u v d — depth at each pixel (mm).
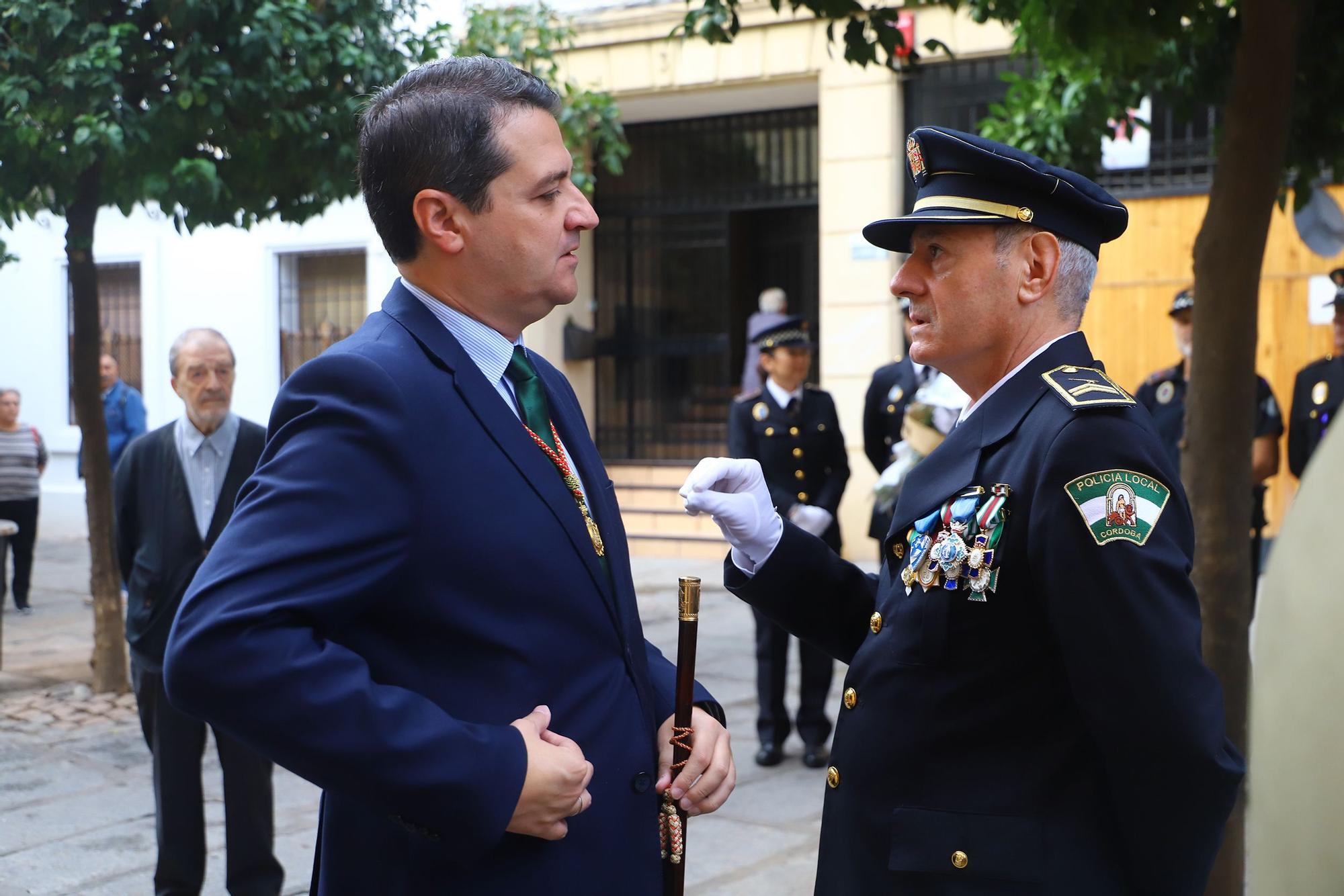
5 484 8852
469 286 1698
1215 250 3100
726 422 12172
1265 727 736
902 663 1789
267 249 12578
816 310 12055
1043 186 1783
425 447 1567
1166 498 1646
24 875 4016
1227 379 3107
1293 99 3244
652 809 1718
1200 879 1644
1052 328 1836
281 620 1429
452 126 1646
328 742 1403
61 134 5402
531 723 1546
